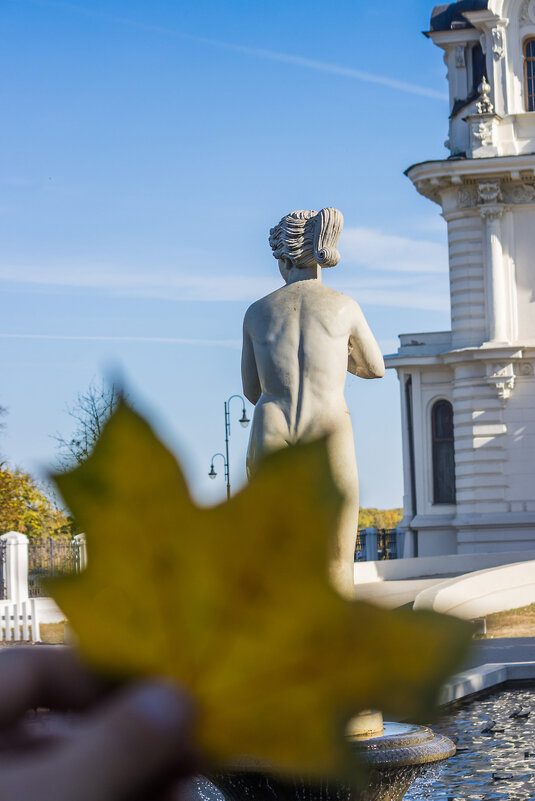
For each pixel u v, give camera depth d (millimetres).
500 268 36469
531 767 7949
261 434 6379
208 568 334
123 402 339
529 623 18219
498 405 36406
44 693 369
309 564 335
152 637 342
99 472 336
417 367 38156
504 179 36375
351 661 332
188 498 337
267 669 336
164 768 345
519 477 36250
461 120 37125
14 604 19594
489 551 36062
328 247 6660
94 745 344
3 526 22219
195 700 341
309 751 333
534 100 36906
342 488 340
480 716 10414
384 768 4941
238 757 343
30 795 342
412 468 38156
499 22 36562
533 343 36094
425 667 328
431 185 36719
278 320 6586
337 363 6492
